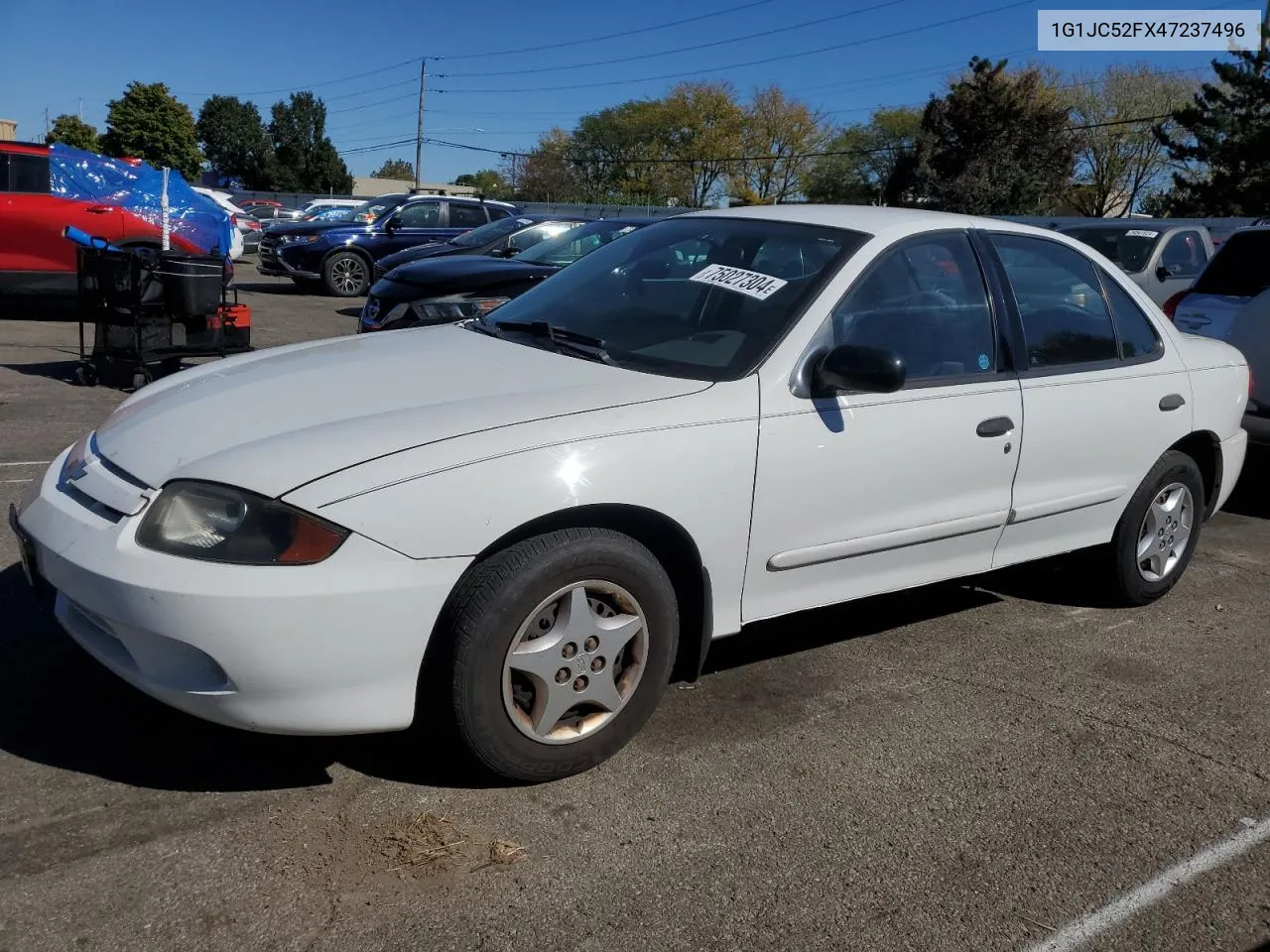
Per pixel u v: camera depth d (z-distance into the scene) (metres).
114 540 2.65
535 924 2.43
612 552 2.88
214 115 63.47
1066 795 3.13
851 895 2.61
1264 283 7.23
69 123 48.72
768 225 3.93
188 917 2.37
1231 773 3.32
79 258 8.04
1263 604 4.89
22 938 2.27
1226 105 32.12
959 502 3.75
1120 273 4.49
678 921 2.47
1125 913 2.61
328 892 2.48
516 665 2.79
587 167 76.25
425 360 3.39
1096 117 50.41
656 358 3.38
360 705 2.66
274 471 2.62
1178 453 4.63
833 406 3.33
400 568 2.61
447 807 2.85
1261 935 2.56
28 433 6.57
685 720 3.43
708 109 71.25
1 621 3.73
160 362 8.39
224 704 2.59
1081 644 4.29
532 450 2.79
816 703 3.62
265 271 17.12
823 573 3.46
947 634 4.32
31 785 2.81
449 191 82.38
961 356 3.75
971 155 45.66
